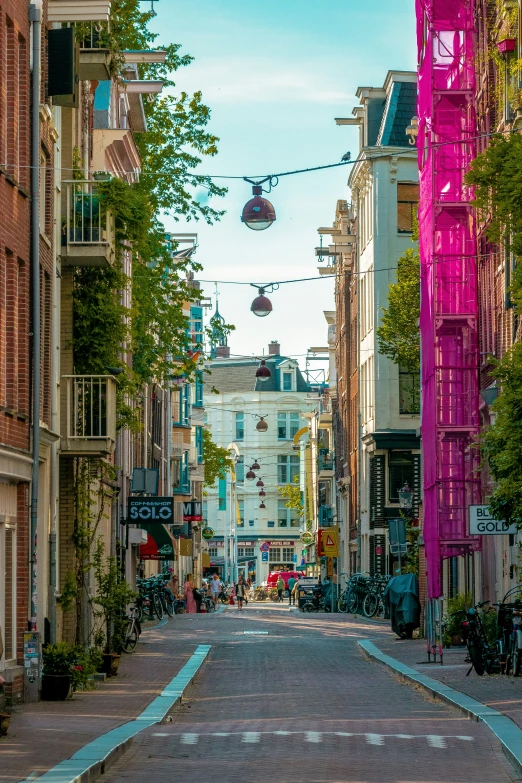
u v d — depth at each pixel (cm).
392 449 8319
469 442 5134
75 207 3525
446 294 5156
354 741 2148
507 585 4431
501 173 2717
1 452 2633
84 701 2794
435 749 2064
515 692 2858
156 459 8162
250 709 2772
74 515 3569
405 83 8531
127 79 5547
